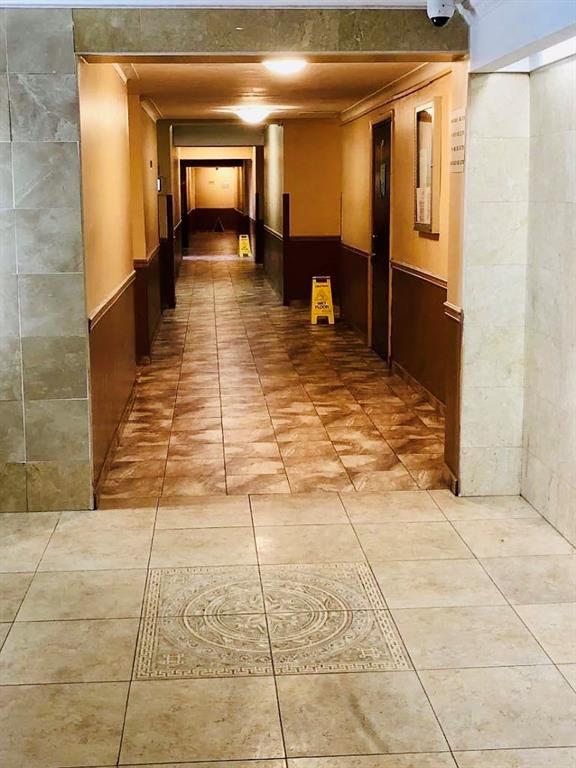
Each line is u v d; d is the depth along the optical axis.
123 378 6.48
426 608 3.67
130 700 3.04
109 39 4.39
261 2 4.39
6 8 4.33
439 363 6.66
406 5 4.46
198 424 6.46
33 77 4.39
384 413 6.73
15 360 4.63
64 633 3.49
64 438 4.71
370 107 9.07
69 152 4.46
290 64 6.23
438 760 2.72
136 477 5.31
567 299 4.25
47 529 4.53
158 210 11.59
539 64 4.33
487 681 3.14
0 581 3.94
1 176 4.46
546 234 4.48
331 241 12.63
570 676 3.17
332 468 5.46
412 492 5.04
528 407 4.81
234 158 22.39
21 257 4.54
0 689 3.10
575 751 2.76
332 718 2.93
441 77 6.32
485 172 4.66
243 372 8.21
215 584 3.91
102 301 5.37
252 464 5.54
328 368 8.38
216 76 7.16
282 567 4.08
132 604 3.73
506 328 4.80
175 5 4.37
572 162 4.14
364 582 3.91
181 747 2.79
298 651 3.35
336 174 12.47
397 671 3.21
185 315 11.80
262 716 2.94
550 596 3.77
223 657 3.31
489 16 4.20
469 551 4.23
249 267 18.14
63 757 2.74
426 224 6.72
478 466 4.94
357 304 10.18
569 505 4.30
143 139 8.75
